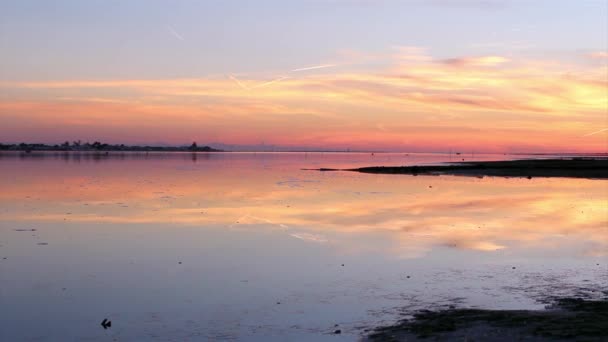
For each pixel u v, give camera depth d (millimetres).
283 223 30562
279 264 20156
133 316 14266
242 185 60094
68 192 49500
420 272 18609
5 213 34625
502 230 27578
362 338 12258
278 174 85812
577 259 20438
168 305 15195
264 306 14969
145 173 84875
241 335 12750
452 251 22250
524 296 15430
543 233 26578
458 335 11852
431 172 90125
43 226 29453
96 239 25547
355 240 25016
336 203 41000
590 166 102312
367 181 68062
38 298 15992
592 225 29219
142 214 34469
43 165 112812
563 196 46625
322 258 21172
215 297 15922
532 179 71438
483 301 14992
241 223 30641
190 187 56688
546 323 12258
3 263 20469
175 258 21359
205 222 31094
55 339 12734
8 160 149375
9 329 13383
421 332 12258
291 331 12922
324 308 14680
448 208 37531
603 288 16172
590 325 12047
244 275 18531
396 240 24906
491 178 74250
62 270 19375
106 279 18109
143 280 17922
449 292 16031
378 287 16750
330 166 126875
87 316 14320
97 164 123875
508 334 11695
